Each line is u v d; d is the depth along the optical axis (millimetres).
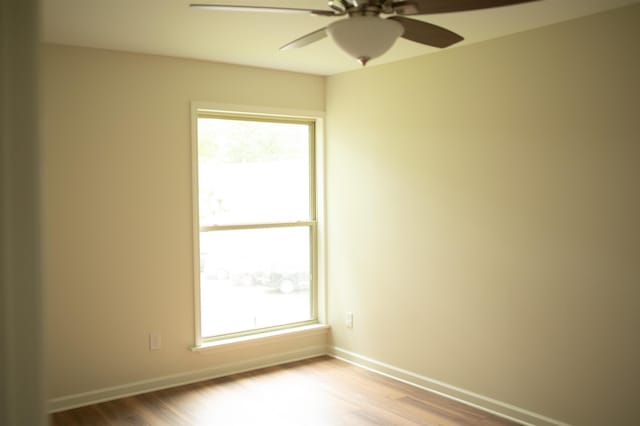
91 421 3699
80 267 3934
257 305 4914
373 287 4727
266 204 4938
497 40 3701
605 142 3178
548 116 3445
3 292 390
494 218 3779
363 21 1925
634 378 3109
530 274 3584
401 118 4406
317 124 5180
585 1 2959
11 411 396
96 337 4016
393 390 4277
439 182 4133
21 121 397
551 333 3492
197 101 4391
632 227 3084
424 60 4203
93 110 3955
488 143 3791
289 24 3344
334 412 3844
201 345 4488
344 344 5062
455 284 4055
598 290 3248
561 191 3400
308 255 5230
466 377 4004
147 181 4188
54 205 3820
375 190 4660
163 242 4277
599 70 3186
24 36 398
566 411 3430
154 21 3271
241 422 3678
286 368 4832
